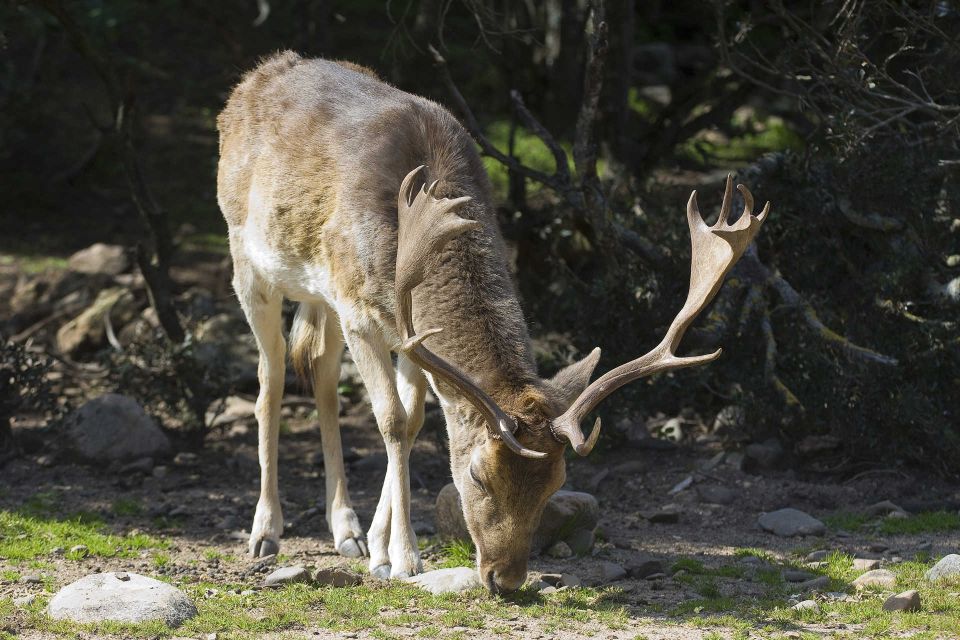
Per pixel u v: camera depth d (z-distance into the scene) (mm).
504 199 19297
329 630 7496
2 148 22516
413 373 9078
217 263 18797
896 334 12359
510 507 7559
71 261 18484
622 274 13281
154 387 13727
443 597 8203
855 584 8562
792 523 10336
